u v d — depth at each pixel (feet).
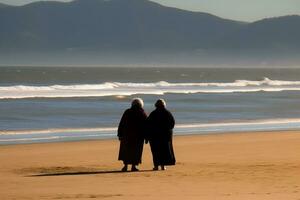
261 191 140.67
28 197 132.67
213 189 143.54
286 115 391.04
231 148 224.94
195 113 390.42
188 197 131.03
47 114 372.38
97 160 195.21
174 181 154.92
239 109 431.02
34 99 496.64
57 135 269.85
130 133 171.83
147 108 415.03
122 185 149.18
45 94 553.23
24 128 297.74
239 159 196.65
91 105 445.37
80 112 388.16
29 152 213.05
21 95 536.01
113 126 310.65
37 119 342.23
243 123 333.62
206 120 346.74
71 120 338.75
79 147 227.40
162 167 174.19
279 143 241.35
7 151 215.31
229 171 170.81
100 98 520.01
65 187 146.51
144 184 150.71
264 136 267.39
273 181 154.81
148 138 173.47
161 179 157.99
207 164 185.37
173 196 132.57
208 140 249.96
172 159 174.19
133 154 171.94
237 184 150.61
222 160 194.49
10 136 264.93
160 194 136.26
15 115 363.15
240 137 262.26
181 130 293.84
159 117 173.27
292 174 165.58
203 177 161.07
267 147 228.43
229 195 133.90
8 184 151.02
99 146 230.68
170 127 173.78
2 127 301.02
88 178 160.25
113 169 176.86
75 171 173.27
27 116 358.43
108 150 219.61
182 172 169.17
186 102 488.85
